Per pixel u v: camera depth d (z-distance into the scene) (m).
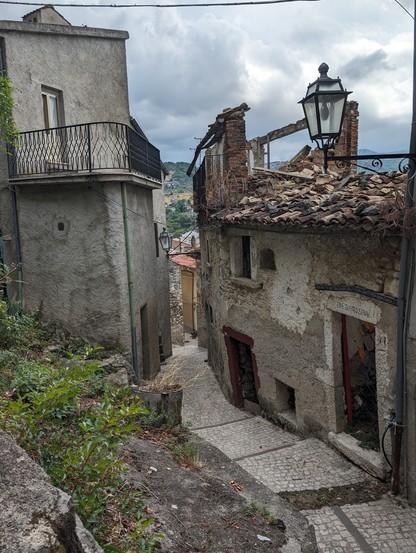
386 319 5.63
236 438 7.90
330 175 9.11
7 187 9.86
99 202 9.55
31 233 9.92
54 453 3.38
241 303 9.25
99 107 11.85
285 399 8.44
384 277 5.62
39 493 2.09
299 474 6.24
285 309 7.73
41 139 10.16
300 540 4.11
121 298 9.75
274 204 7.62
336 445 6.69
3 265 8.75
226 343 10.16
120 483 3.66
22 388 5.39
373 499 5.56
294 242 7.27
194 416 9.64
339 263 6.32
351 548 4.71
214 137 10.94
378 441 6.35
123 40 12.33
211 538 3.79
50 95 10.64
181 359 15.90
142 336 11.76
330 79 5.02
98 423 3.43
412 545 4.73
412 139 4.79
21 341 8.34
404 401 5.38
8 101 8.06
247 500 4.66
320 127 5.05
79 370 4.15
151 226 12.60
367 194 6.32
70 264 9.78
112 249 9.62
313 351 7.14
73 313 9.87
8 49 9.48
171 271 23.34
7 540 1.84
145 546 3.11
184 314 28.41
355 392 7.04
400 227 4.90
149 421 6.08
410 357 5.24
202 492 4.55
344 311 6.33
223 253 9.93
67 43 10.91
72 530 2.01
